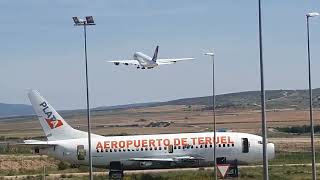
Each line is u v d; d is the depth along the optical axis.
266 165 95.94
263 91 96.50
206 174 194.12
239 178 189.88
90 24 131.75
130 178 194.00
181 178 185.00
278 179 184.75
